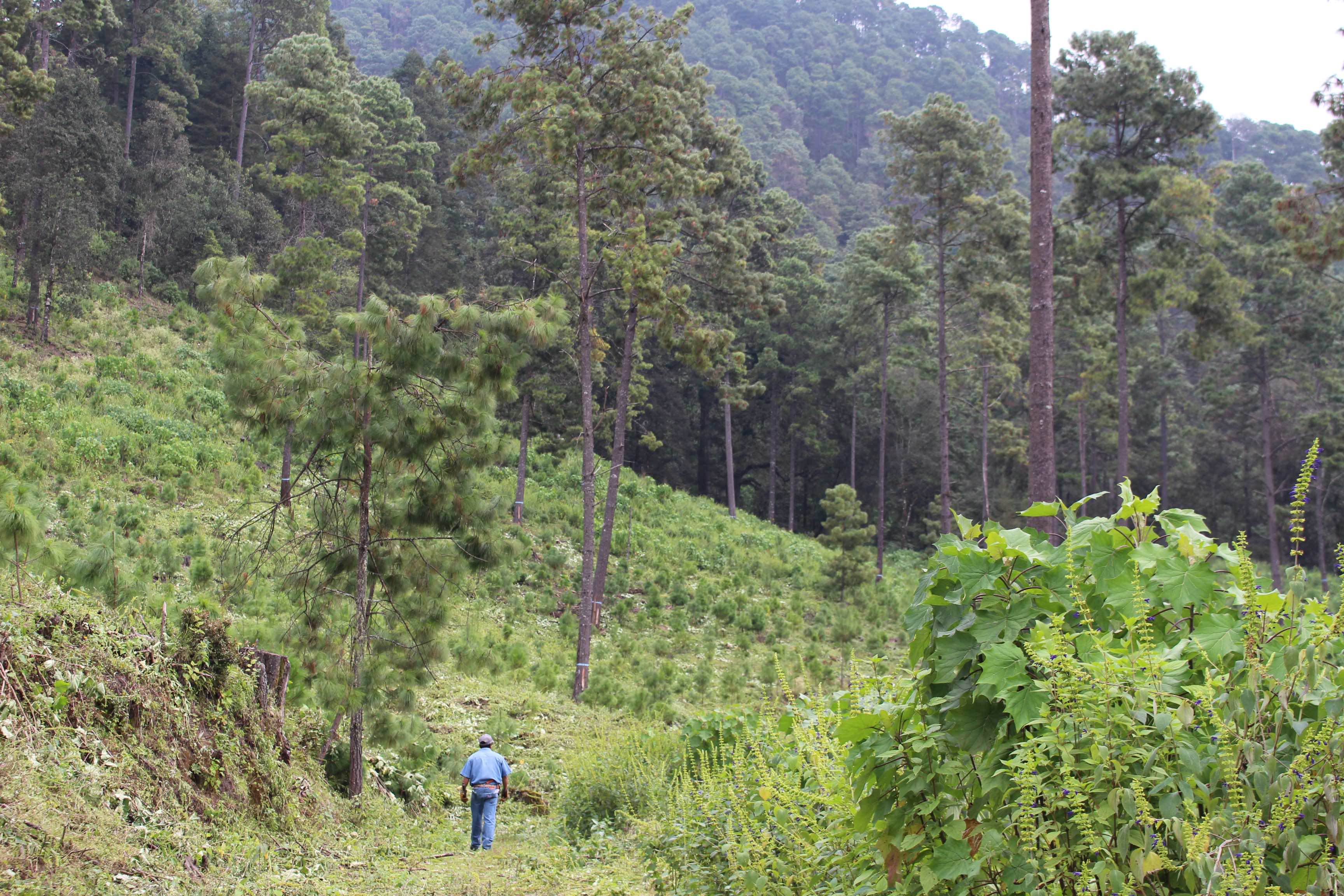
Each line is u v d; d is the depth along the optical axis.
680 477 58.72
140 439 24.16
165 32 52.84
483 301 12.09
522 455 30.86
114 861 5.44
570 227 25.47
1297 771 2.51
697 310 31.36
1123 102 29.81
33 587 7.56
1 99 31.00
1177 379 56.09
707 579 30.28
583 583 19.08
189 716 7.61
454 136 57.59
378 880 7.15
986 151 33.88
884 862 3.35
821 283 53.19
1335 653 2.75
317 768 9.48
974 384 56.44
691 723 9.68
